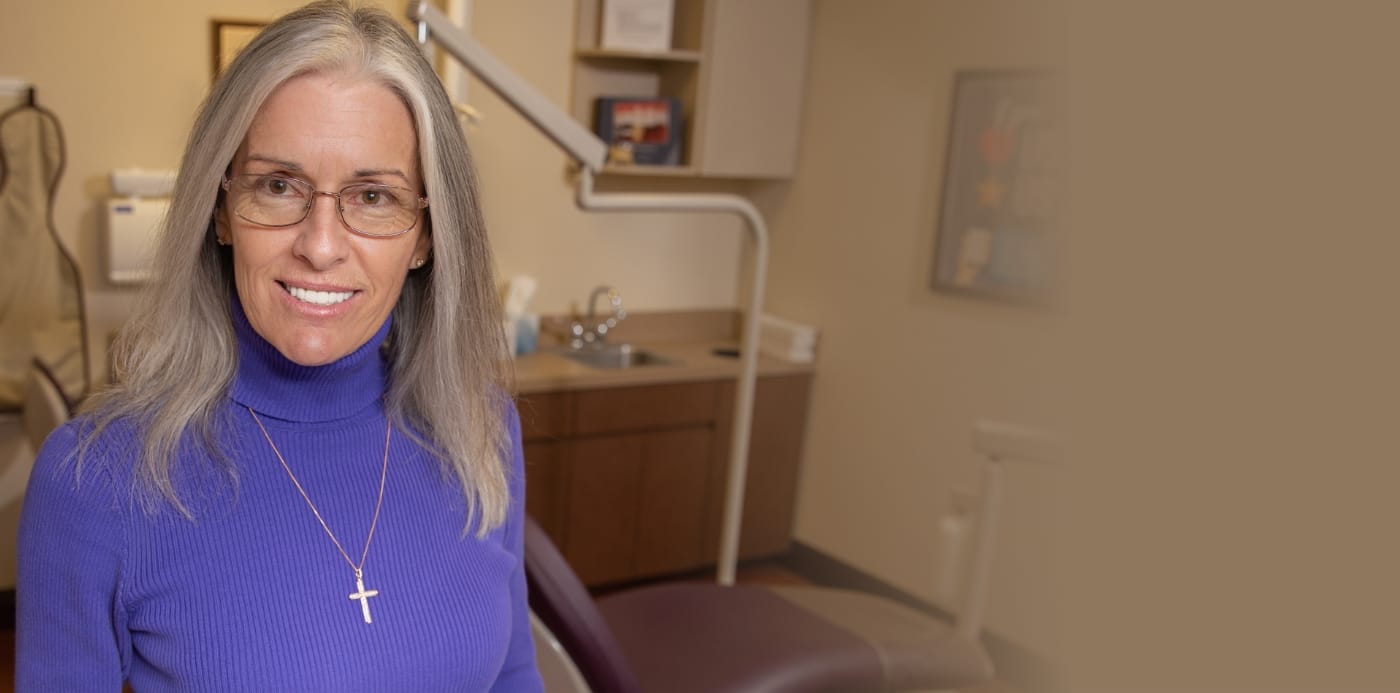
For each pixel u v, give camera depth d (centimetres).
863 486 369
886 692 210
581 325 380
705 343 408
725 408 363
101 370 293
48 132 277
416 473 108
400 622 100
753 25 367
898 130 353
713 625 213
